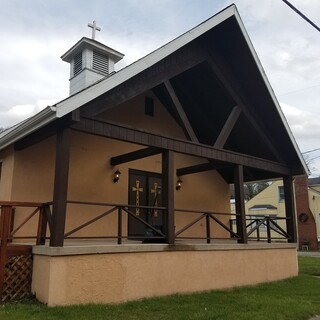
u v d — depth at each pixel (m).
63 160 5.80
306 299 6.72
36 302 5.52
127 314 5.24
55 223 5.59
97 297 5.79
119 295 6.05
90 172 8.59
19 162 7.48
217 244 7.73
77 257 5.68
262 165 9.34
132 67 6.26
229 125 8.68
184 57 7.85
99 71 10.33
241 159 8.78
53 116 5.52
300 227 26.61
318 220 28.20
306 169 10.08
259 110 9.41
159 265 6.69
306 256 18.52
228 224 11.85
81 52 10.41
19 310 5.04
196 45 8.17
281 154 10.18
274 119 9.39
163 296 6.57
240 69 8.87
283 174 10.13
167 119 10.32
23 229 7.40
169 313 5.39
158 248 6.68
